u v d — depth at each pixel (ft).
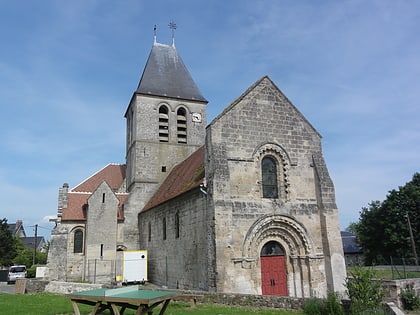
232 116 67.67
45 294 69.92
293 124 72.49
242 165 66.08
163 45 129.59
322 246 67.72
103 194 105.60
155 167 113.29
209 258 59.93
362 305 41.91
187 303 52.49
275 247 66.69
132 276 91.35
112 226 104.01
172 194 82.43
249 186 65.62
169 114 118.01
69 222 103.65
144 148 113.29
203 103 122.52
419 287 58.08
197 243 66.28
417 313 51.80
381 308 42.01
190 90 122.72
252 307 50.03
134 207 109.19
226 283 58.13
